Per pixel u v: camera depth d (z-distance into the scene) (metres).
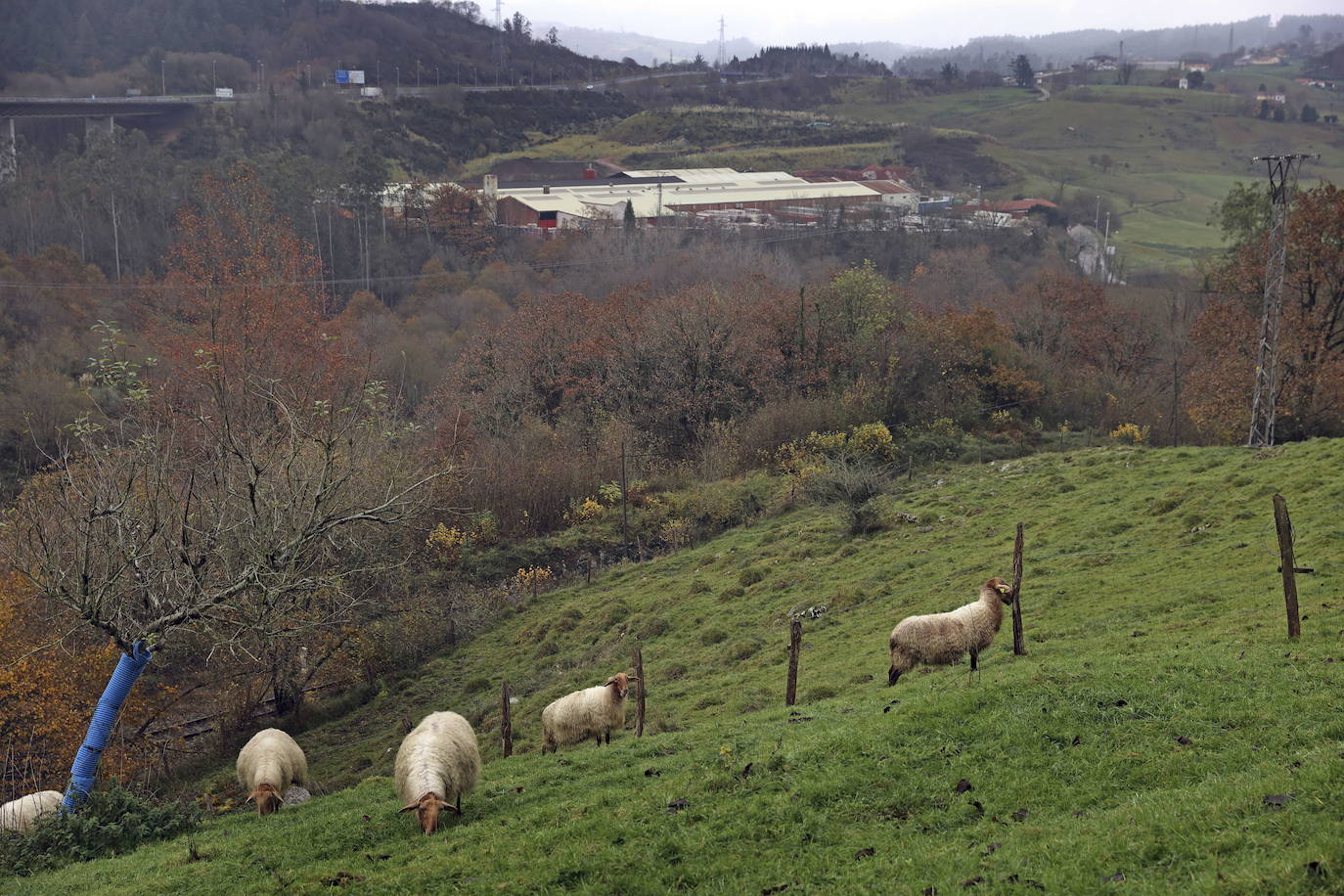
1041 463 54.97
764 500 63.44
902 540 44.19
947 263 135.25
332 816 18.22
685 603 43.81
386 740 36.66
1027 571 33.78
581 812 15.80
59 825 19.45
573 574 57.22
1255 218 87.81
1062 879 11.12
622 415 79.56
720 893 12.48
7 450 73.38
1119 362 93.19
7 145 173.25
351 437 30.05
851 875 12.33
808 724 19.53
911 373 80.06
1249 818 11.49
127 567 23.00
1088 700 16.14
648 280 116.19
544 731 22.61
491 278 129.38
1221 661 17.06
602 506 65.69
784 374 83.75
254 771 20.12
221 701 40.88
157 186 150.25
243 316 71.25
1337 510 30.38
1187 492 38.62
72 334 93.62
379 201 158.25
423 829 15.31
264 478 26.31
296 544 22.12
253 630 25.08
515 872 13.75
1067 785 13.84
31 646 33.19
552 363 85.69
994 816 13.43
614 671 36.47
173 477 28.81
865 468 54.22
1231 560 28.45
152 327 80.00
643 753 19.48
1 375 80.25
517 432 73.69
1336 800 11.34
